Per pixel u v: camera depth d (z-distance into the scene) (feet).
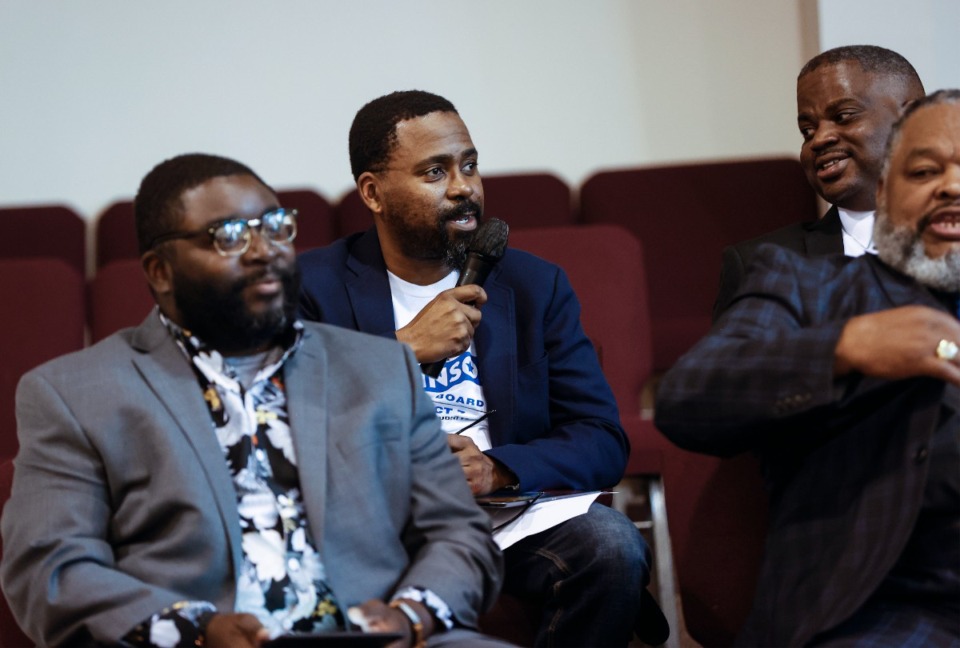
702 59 23.81
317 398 9.91
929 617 9.35
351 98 23.93
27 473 9.51
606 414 12.75
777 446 10.24
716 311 13.03
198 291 9.66
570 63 23.97
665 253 21.75
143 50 23.90
